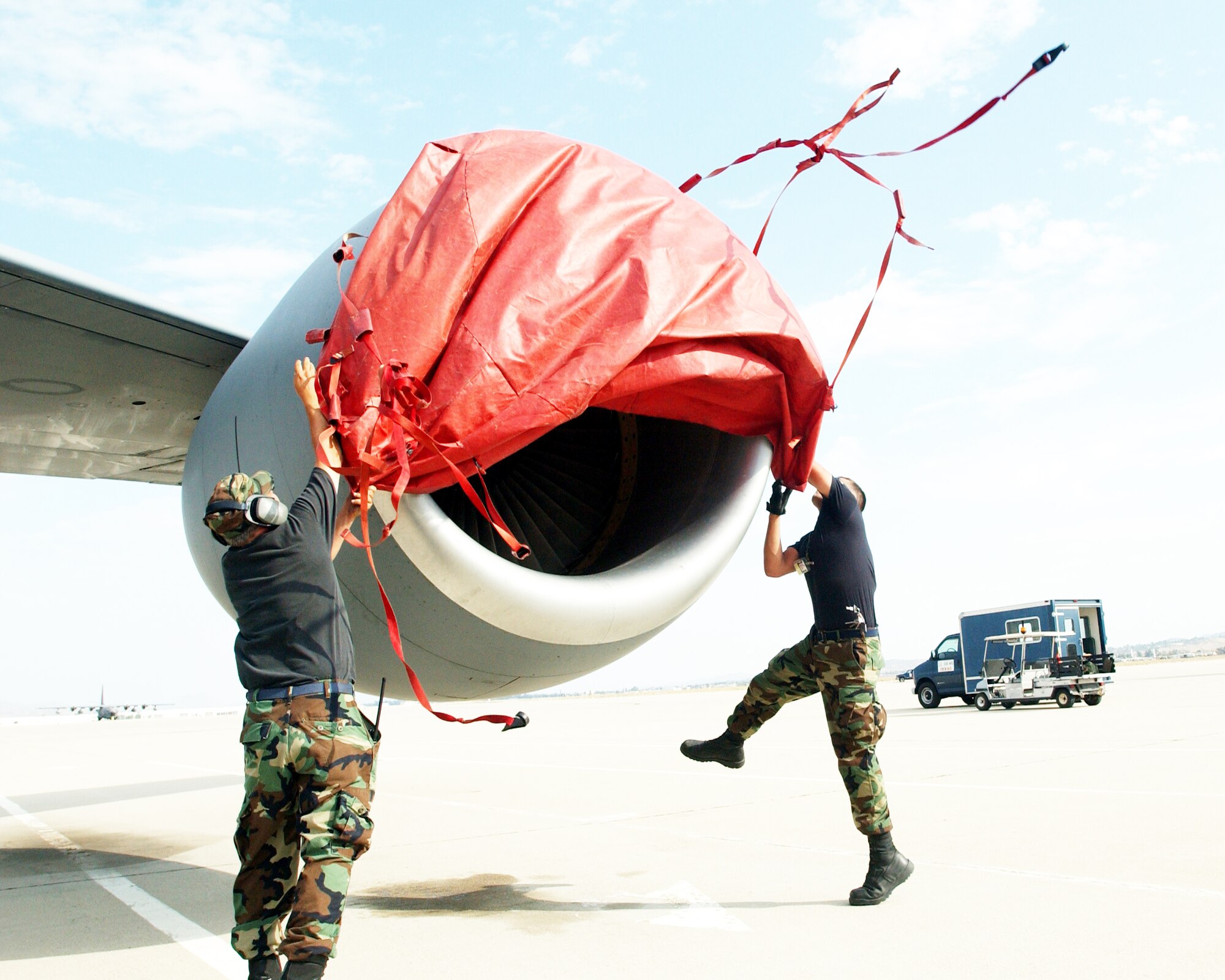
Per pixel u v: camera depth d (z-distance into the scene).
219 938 3.44
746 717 3.82
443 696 3.78
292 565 2.35
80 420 5.05
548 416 2.78
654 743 12.96
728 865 4.25
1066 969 2.60
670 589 3.37
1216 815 4.92
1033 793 6.01
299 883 2.17
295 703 2.28
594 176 3.22
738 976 2.66
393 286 2.84
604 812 6.25
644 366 2.96
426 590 3.08
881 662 3.55
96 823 7.20
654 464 4.10
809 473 3.49
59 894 4.43
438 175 3.13
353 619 3.31
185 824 6.93
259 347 3.56
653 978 2.68
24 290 3.55
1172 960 2.64
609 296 2.97
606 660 3.71
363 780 2.30
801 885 3.78
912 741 11.04
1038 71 2.65
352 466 2.60
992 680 18.56
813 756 9.46
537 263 2.97
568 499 4.13
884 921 3.16
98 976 2.96
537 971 2.79
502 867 4.49
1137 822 4.81
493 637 3.23
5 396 4.67
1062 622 18.61
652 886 3.90
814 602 3.57
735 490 3.62
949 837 4.67
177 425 5.18
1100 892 3.43
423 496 2.84
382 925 3.44
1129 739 9.70
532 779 8.72
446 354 2.83
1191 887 3.46
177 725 33.75
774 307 3.24
